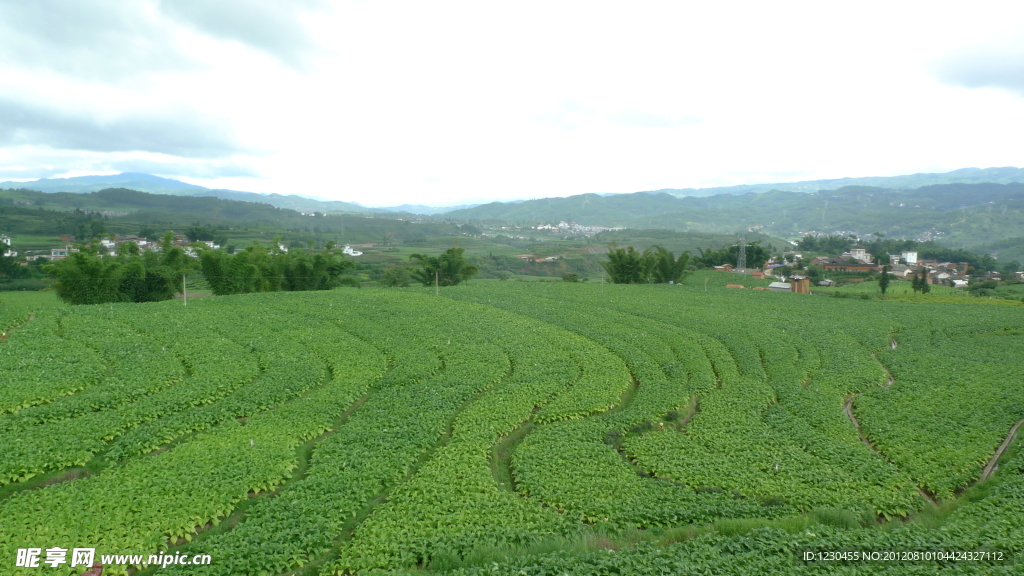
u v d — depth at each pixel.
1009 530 20.22
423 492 23.16
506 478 25.88
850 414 35.53
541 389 36.16
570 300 70.50
